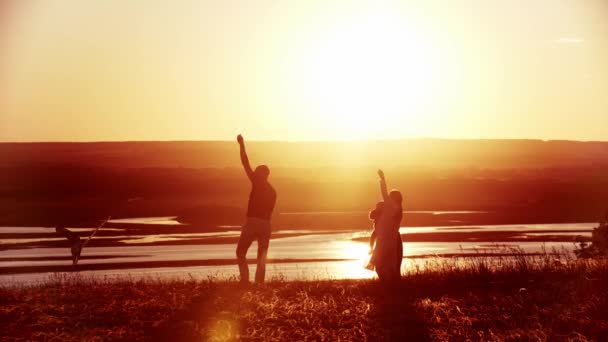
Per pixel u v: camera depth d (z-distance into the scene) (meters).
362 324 12.71
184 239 49.34
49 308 13.95
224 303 14.14
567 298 14.63
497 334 12.09
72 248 20.75
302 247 43.00
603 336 12.08
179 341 11.76
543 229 55.91
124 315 13.38
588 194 105.25
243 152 16.80
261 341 11.72
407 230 54.91
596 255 23.41
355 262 34.31
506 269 18.53
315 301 14.53
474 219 67.00
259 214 16.61
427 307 14.05
